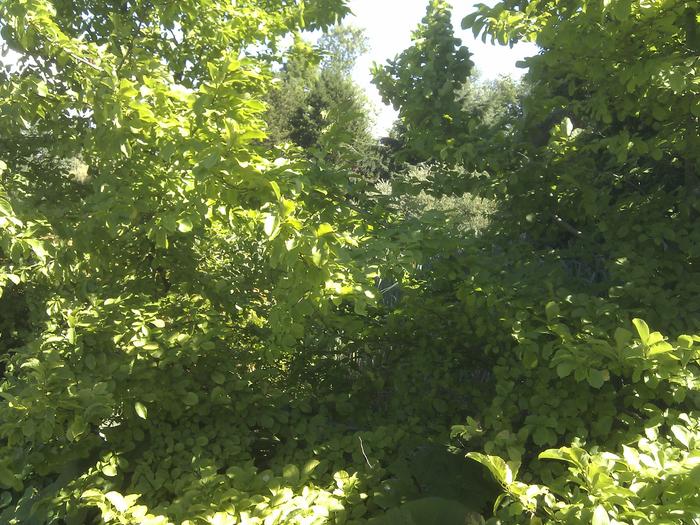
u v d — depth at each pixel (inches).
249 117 93.7
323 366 132.0
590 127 143.0
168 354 103.5
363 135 597.9
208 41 176.1
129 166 107.3
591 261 130.0
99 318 107.0
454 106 129.8
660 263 107.7
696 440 69.2
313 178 105.6
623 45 103.4
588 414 93.7
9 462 92.1
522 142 125.2
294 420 112.6
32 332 185.0
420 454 102.4
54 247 107.4
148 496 97.0
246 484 95.7
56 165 157.8
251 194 87.7
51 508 96.9
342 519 89.3
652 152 109.5
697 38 102.3
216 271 143.8
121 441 105.0
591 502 64.1
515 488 70.4
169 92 92.0
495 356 124.4
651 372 79.4
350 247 94.6
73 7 155.7
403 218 119.1
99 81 95.0
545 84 122.9
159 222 102.0
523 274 109.3
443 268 108.0
